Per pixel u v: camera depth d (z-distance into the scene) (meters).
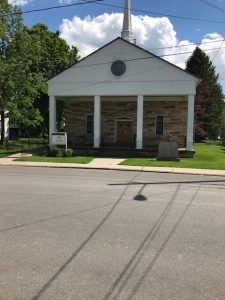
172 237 6.66
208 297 4.37
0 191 11.19
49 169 19.19
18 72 33.44
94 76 28.77
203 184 14.31
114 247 6.03
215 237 6.71
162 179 15.62
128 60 28.11
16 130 52.91
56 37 43.88
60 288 4.52
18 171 17.66
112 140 34.06
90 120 34.44
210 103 61.66
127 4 35.34
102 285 4.63
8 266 5.17
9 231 6.81
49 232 6.78
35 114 37.00
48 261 5.37
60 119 44.12
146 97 32.16
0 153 28.02
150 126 33.31
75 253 5.71
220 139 70.44
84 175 16.44
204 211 8.90
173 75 27.61
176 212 8.72
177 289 4.56
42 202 9.51
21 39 34.06
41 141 44.12
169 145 23.98
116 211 8.64
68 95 29.39
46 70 42.12
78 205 9.23
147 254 5.75
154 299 4.29
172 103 32.91
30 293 4.38
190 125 27.67
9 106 33.31
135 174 17.58
